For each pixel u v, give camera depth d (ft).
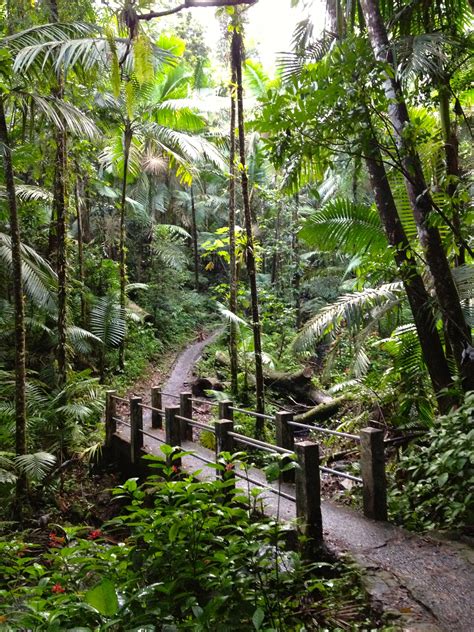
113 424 23.77
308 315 53.31
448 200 13.87
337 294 51.85
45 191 31.53
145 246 58.18
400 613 7.95
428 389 18.89
